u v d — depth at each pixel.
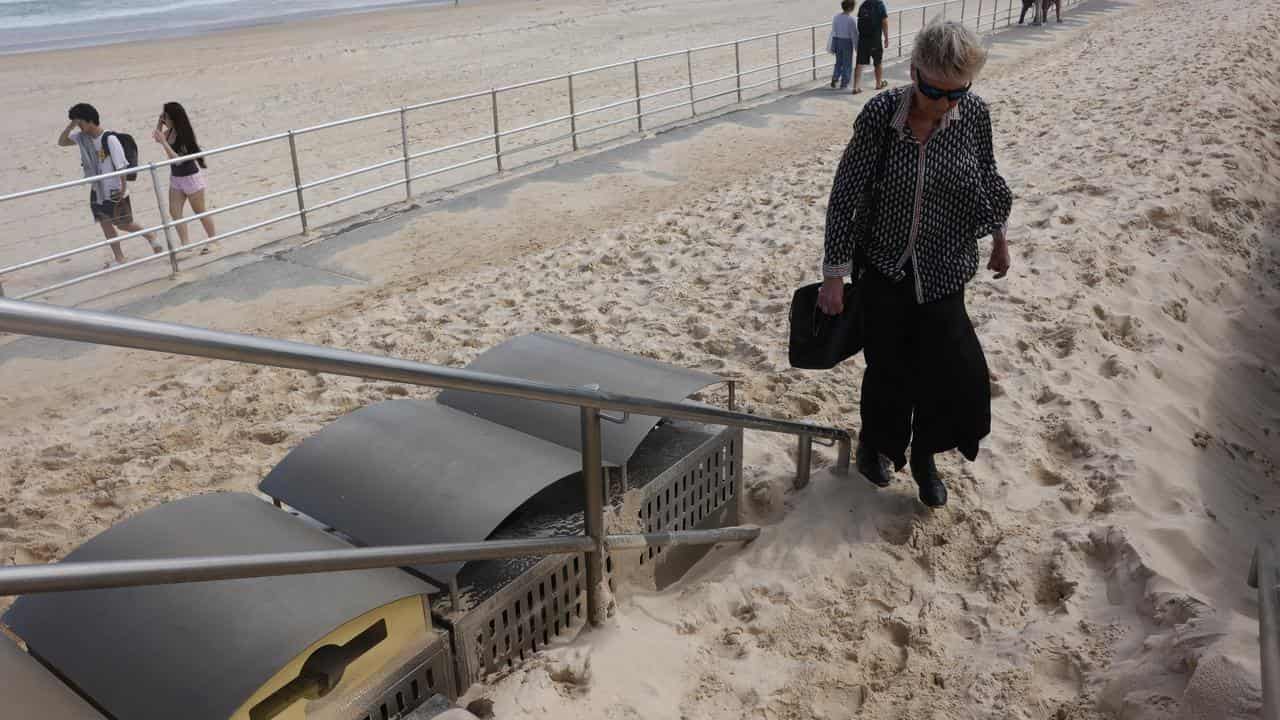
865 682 2.89
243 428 5.36
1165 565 3.22
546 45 26.39
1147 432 4.30
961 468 4.03
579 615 2.97
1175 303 5.93
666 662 2.91
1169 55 15.30
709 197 9.96
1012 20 25.81
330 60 24.48
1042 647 2.89
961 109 3.17
